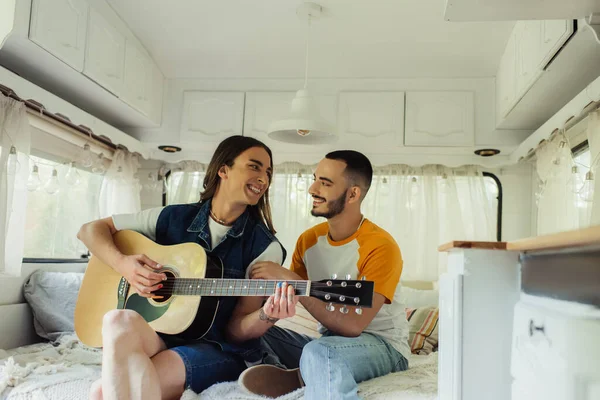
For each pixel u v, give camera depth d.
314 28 2.87
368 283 1.62
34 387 1.74
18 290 2.61
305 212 3.50
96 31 2.47
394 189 3.45
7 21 1.92
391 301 1.95
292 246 3.47
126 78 2.81
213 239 2.14
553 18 1.68
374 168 3.48
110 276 2.12
